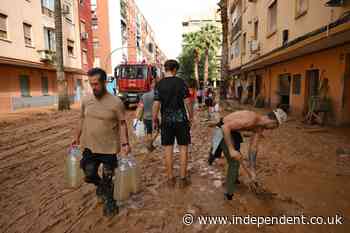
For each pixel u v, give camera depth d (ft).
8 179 15.49
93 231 9.93
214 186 14.01
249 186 13.83
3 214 11.32
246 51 76.69
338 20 26.58
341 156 18.81
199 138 27.07
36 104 71.72
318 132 27.84
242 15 82.69
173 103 14.06
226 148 12.29
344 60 30.04
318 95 34.78
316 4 34.32
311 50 34.88
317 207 11.46
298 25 40.24
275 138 25.59
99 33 144.15
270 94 57.62
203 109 56.80
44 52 71.31
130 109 62.23
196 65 136.26
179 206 11.78
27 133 31.45
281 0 47.50
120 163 12.40
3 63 57.21
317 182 14.24
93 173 10.48
